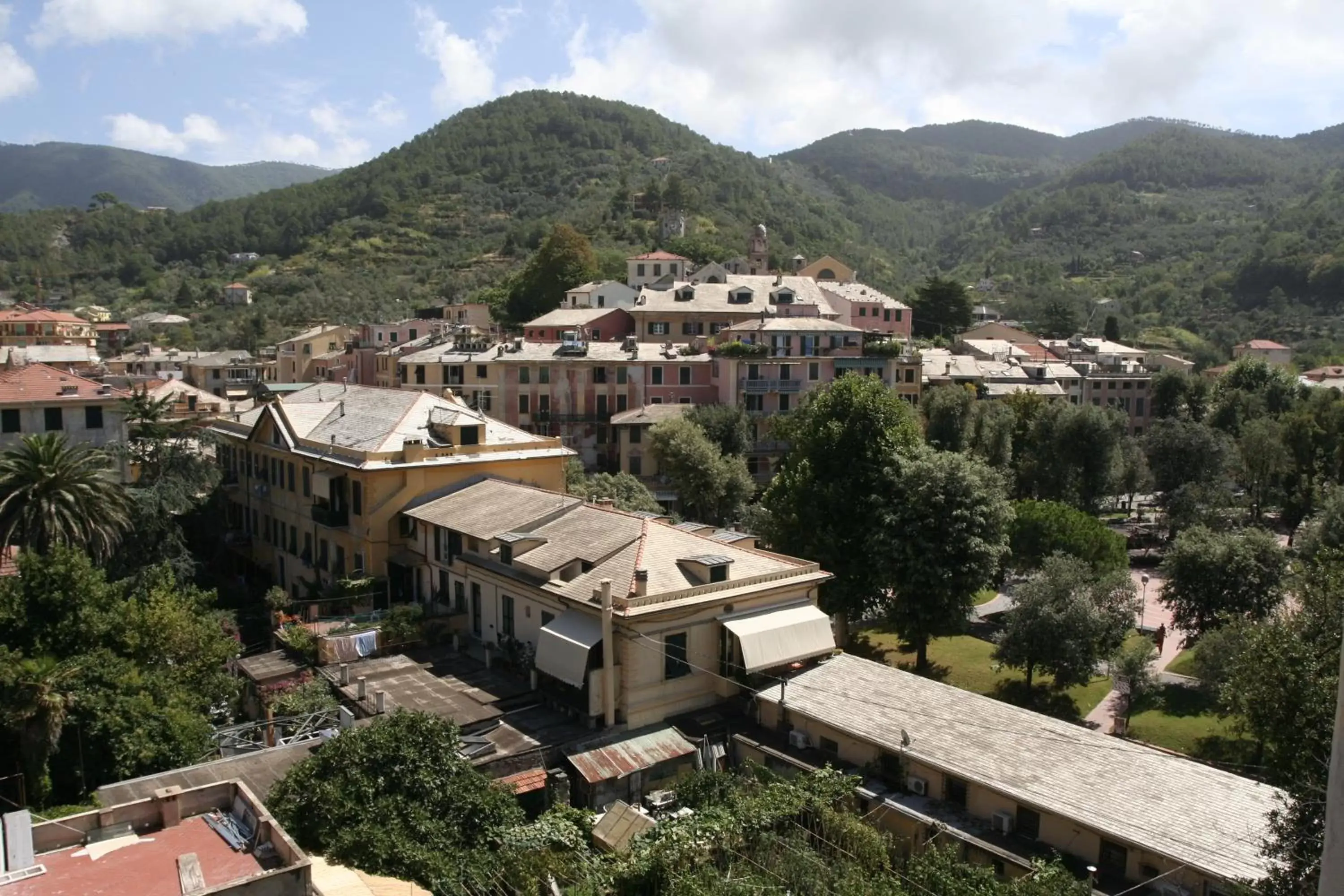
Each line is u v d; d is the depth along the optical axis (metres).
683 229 189.25
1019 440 96.62
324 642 39.16
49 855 19.14
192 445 68.19
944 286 152.88
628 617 33.38
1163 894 24.06
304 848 23.14
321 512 50.88
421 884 22.45
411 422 51.50
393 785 24.47
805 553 53.09
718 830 26.30
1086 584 50.47
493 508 44.38
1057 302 186.00
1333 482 80.94
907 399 101.81
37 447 46.50
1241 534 62.88
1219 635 46.88
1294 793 20.83
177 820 20.55
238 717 39.19
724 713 35.97
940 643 58.06
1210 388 120.69
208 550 65.31
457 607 43.66
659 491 87.75
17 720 28.03
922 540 49.06
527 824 26.78
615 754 32.31
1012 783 27.88
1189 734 45.69
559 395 93.50
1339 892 6.61
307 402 61.06
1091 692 51.91
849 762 32.34
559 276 138.88
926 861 24.38
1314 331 178.50
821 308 117.12
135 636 33.66
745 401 93.19
